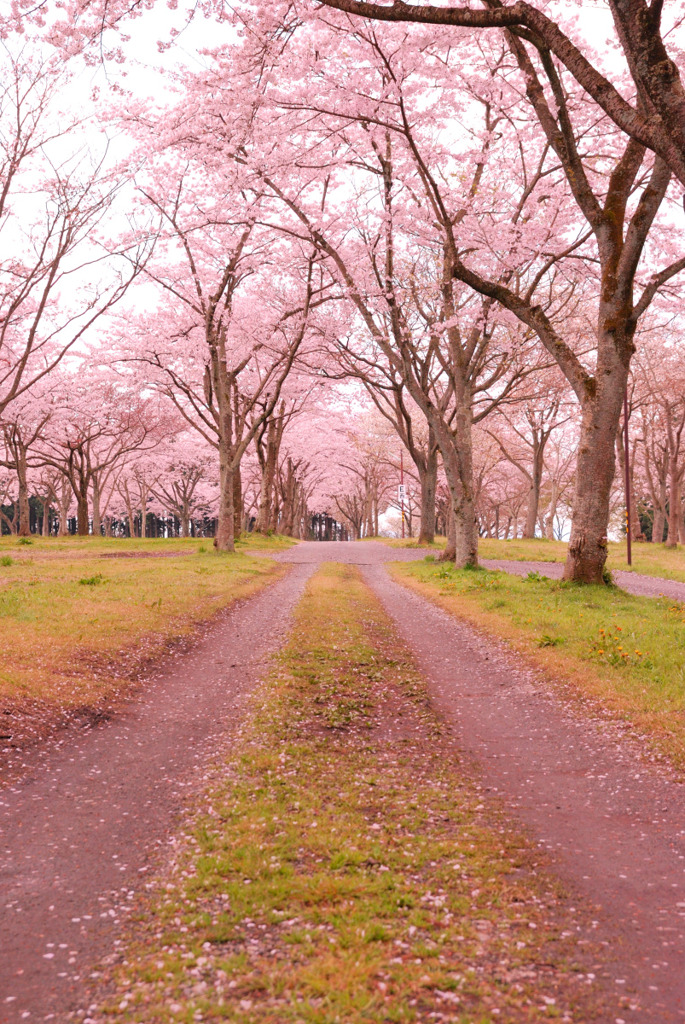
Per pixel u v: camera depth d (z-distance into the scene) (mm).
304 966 4027
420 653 13477
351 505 90375
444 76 19562
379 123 18234
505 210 25312
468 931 4426
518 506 71938
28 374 42031
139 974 4027
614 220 16609
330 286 29094
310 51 18047
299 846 5617
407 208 23312
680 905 4758
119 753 8023
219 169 22453
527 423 53031
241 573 25031
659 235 23562
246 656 13016
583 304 35156
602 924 4531
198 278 31672
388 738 8617
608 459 17688
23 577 20891
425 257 29516
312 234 24016
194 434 61469
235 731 8703
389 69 17297
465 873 5211
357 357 31328
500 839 5812
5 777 7133
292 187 23359
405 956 4145
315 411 52875
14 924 4598
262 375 42062
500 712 9578
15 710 8609
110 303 20234
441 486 65125
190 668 12156
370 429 63656
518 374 29812
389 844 5707
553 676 10742
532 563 30953
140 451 58688
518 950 4223
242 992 3814
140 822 6199
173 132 21000
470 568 25781
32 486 65688
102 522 84875
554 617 14617
